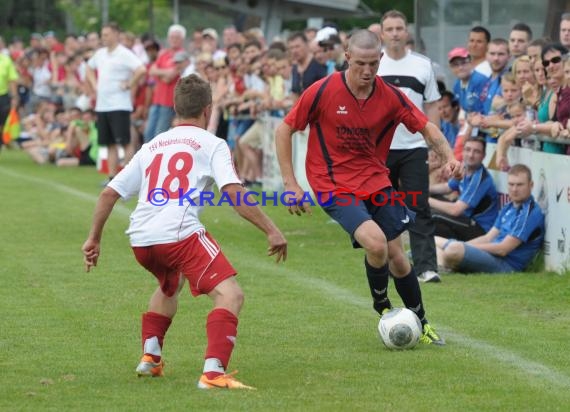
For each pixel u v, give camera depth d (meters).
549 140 26.50
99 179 49.19
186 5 71.50
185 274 15.58
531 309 21.56
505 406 14.55
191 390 15.34
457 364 17.02
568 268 24.78
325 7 65.50
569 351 17.89
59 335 19.16
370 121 18.22
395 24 24.58
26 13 106.75
